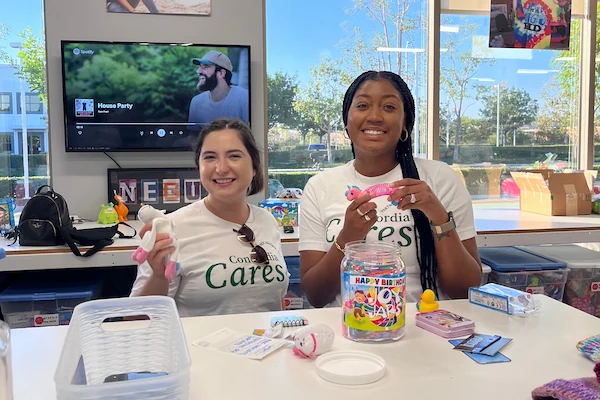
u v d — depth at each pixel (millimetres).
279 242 1570
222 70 2711
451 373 820
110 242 2119
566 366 848
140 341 800
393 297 945
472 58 3129
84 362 760
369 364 840
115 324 1006
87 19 2609
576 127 3320
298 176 2984
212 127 1454
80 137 2600
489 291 1189
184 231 1413
